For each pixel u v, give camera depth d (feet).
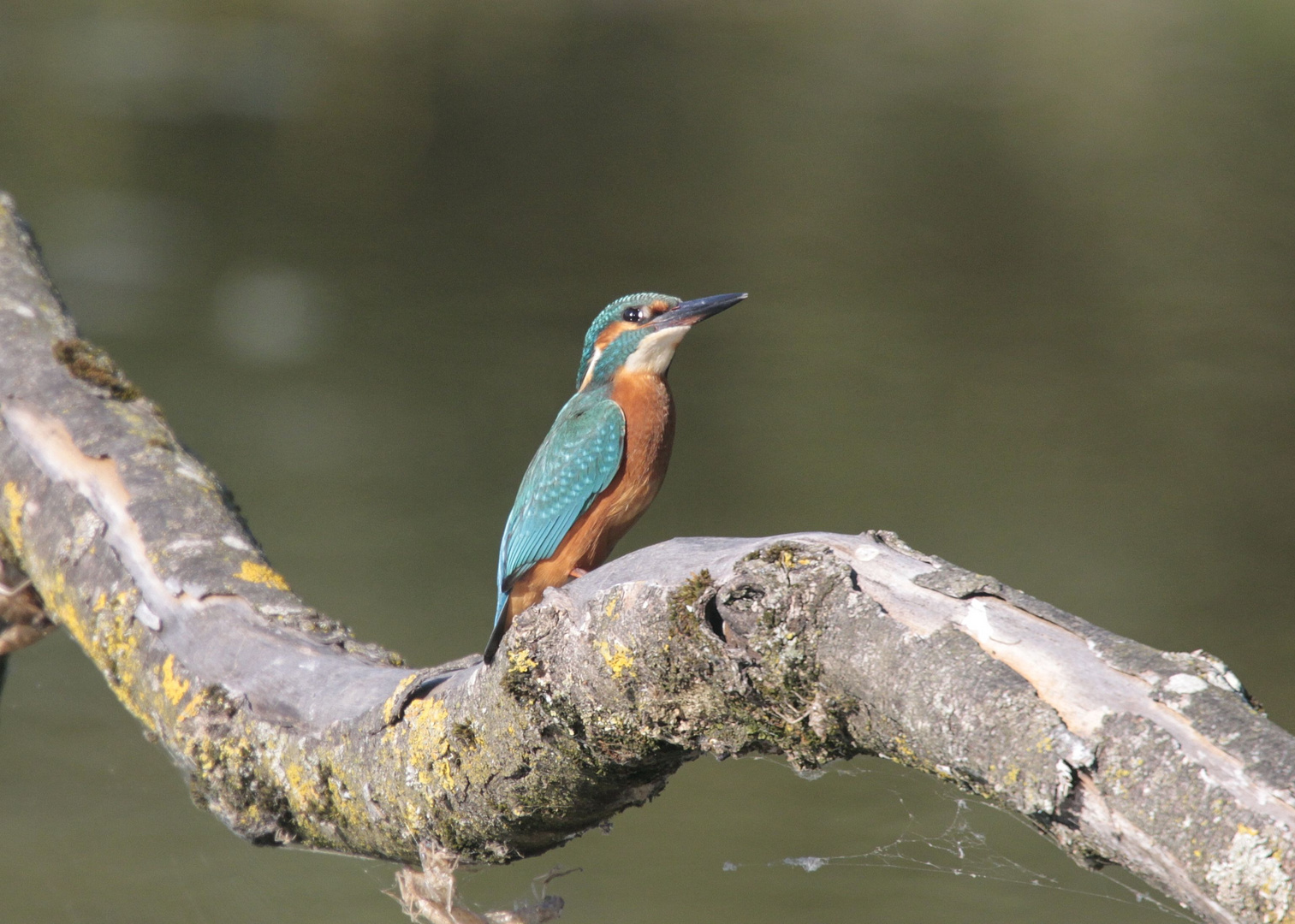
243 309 77.25
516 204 102.06
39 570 22.90
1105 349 73.56
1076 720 9.70
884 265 88.17
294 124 121.39
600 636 12.71
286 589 20.88
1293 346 73.46
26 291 27.30
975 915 29.37
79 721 37.81
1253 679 41.09
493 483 56.13
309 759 17.43
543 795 14.57
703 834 34.01
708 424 63.57
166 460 23.11
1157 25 155.33
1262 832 8.68
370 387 67.00
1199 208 98.22
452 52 149.89
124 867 30.94
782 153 114.62
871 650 10.88
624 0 178.60
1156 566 49.34
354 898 30.37
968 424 63.77
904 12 173.06
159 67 136.67
